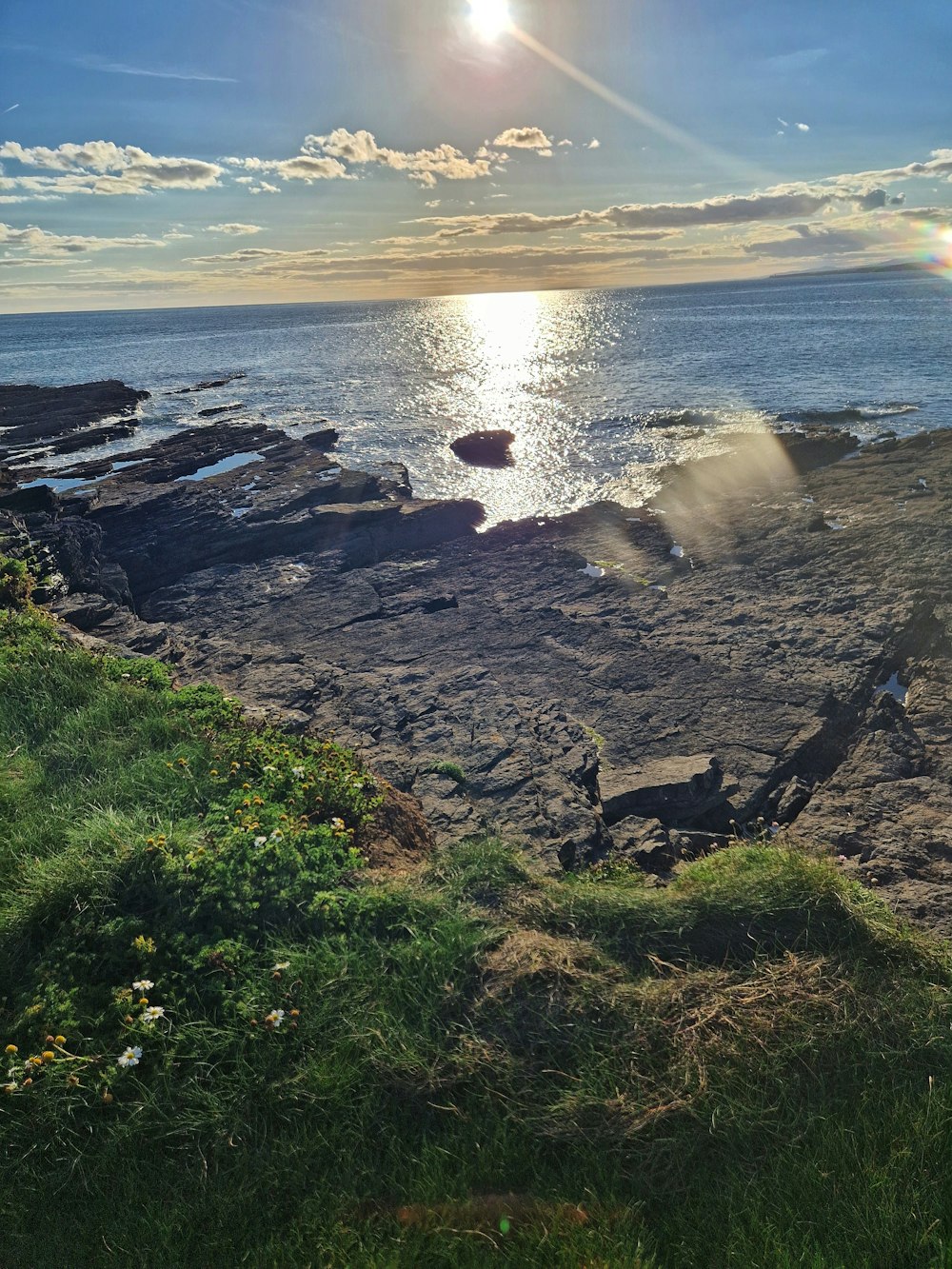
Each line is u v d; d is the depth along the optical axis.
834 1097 4.11
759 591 15.09
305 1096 4.07
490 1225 3.59
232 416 43.88
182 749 7.06
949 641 12.30
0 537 16.23
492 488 28.08
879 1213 3.54
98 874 5.09
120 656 10.93
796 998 4.54
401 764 8.88
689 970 4.82
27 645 9.45
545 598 15.72
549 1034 4.34
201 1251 3.46
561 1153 3.89
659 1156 3.81
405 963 4.73
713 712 10.73
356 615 15.27
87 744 7.16
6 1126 3.84
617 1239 3.47
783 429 31.73
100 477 29.56
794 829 8.36
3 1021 4.36
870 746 9.91
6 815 6.04
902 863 7.48
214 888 5.13
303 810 6.41
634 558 17.73
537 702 11.11
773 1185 3.69
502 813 7.89
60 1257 3.41
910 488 19.61
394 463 31.12
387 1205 3.68
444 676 11.82
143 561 18.73
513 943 4.86
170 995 4.52
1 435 39.09
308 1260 3.43
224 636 14.79
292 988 4.58
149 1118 3.93
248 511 21.34
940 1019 4.46
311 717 10.40
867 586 14.34
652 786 8.80
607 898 5.32
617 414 38.53
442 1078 4.14
